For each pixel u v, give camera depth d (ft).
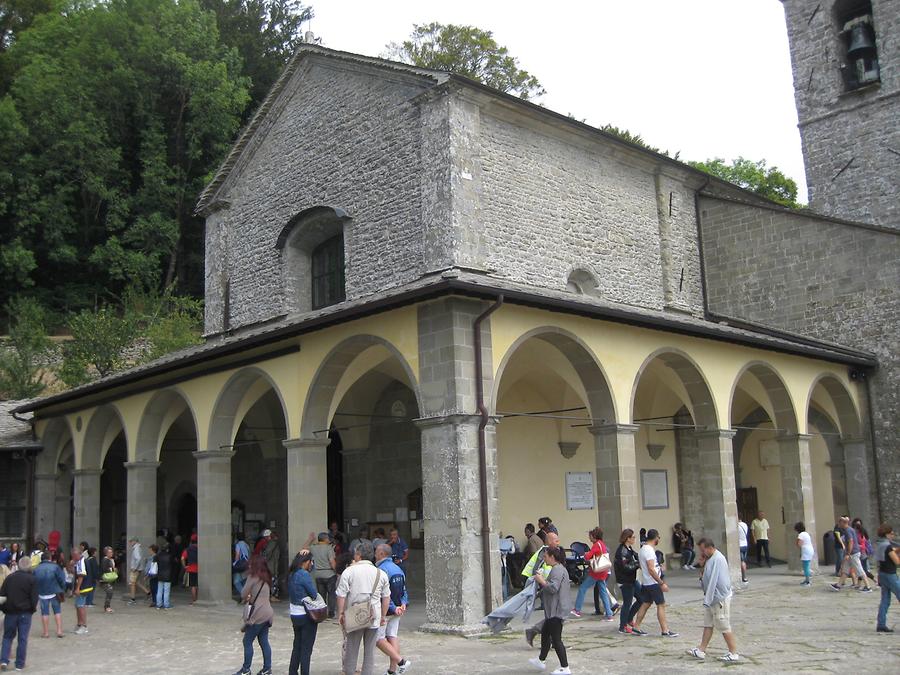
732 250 81.92
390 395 67.10
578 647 37.68
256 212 77.00
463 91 61.46
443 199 59.98
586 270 69.10
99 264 134.00
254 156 78.18
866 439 72.90
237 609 56.85
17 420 86.74
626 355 52.49
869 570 67.77
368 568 30.55
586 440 68.23
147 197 137.80
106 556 58.95
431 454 43.62
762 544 73.20
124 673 36.22
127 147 142.51
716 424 58.08
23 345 113.09
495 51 146.41
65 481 82.58
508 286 44.78
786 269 78.69
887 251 73.41
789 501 65.62
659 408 73.72
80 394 71.82
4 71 147.54
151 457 67.62
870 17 88.33
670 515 74.28
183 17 145.48
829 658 33.91
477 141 62.28
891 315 72.79
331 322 47.83
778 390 65.46
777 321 78.84
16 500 81.20
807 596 54.03
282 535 73.10
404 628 43.91
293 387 52.75
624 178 75.05
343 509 69.21
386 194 64.54
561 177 68.59
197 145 142.41
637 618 40.86
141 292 128.57
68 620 54.13
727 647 37.01
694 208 83.41
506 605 35.86
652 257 76.38
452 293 42.47
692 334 55.93
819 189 90.02
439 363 43.70
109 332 112.57
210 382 60.13
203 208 82.07
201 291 144.25
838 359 69.15
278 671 34.60
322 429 51.80
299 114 73.92
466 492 42.34
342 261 70.69
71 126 131.23
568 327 49.14
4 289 133.49
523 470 63.77
